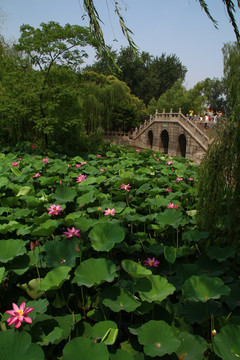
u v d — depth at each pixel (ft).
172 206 14.80
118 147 51.88
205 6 7.34
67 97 49.80
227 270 10.86
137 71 178.60
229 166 12.13
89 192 17.19
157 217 13.52
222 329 6.89
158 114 106.63
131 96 152.35
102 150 53.72
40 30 47.96
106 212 13.50
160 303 9.08
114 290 8.63
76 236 11.12
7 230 12.33
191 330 7.92
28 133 55.42
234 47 11.59
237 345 6.61
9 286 9.93
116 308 7.92
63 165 28.84
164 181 21.59
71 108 54.29
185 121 89.20
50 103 47.83
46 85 49.78
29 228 12.87
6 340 6.23
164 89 195.31
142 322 8.65
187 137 86.89
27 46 46.96
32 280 9.44
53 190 21.34
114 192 18.60
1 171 26.58
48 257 10.11
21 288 9.37
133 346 7.83
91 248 12.11
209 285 8.13
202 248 13.07
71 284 9.78
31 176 23.58
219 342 6.68
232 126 11.78
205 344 7.07
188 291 8.10
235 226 12.60
